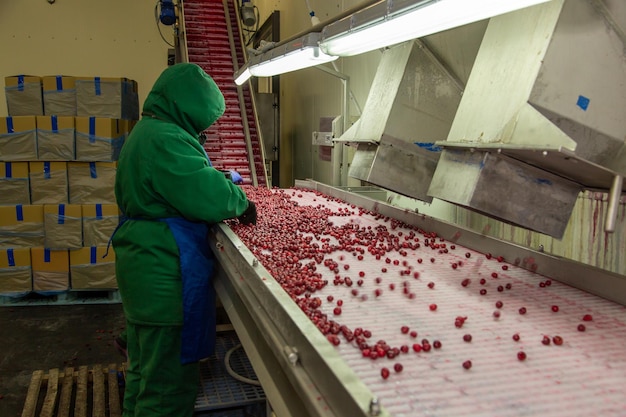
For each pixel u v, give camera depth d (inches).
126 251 89.2
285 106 317.1
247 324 65.2
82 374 122.8
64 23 282.7
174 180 85.1
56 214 175.8
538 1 53.8
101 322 166.4
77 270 180.2
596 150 64.4
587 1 60.9
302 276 64.4
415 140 104.6
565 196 69.6
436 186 74.4
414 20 64.8
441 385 39.1
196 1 239.3
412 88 102.6
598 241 91.5
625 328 51.6
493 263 77.0
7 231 175.9
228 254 76.7
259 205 124.0
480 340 48.1
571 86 61.9
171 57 256.8
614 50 62.8
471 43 89.3
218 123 200.7
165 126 89.2
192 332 87.2
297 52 95.3
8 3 275.3
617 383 40.1
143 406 89.1
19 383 125.5
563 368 42.5
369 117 111.2
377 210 117.0
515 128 61.8
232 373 99.7
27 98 173.8
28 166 175.2
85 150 174.6
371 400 30.4
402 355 44.3
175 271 87.1
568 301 59.9
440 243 89.8
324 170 228.1
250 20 236.7
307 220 105.0
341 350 44.9
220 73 216.4
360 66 176.6
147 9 292.4
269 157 243.3
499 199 66.7
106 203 179.2
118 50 290.8
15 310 175.5
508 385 39.4
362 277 68.0
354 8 79.5
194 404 91.4
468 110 71.8
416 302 58.5
